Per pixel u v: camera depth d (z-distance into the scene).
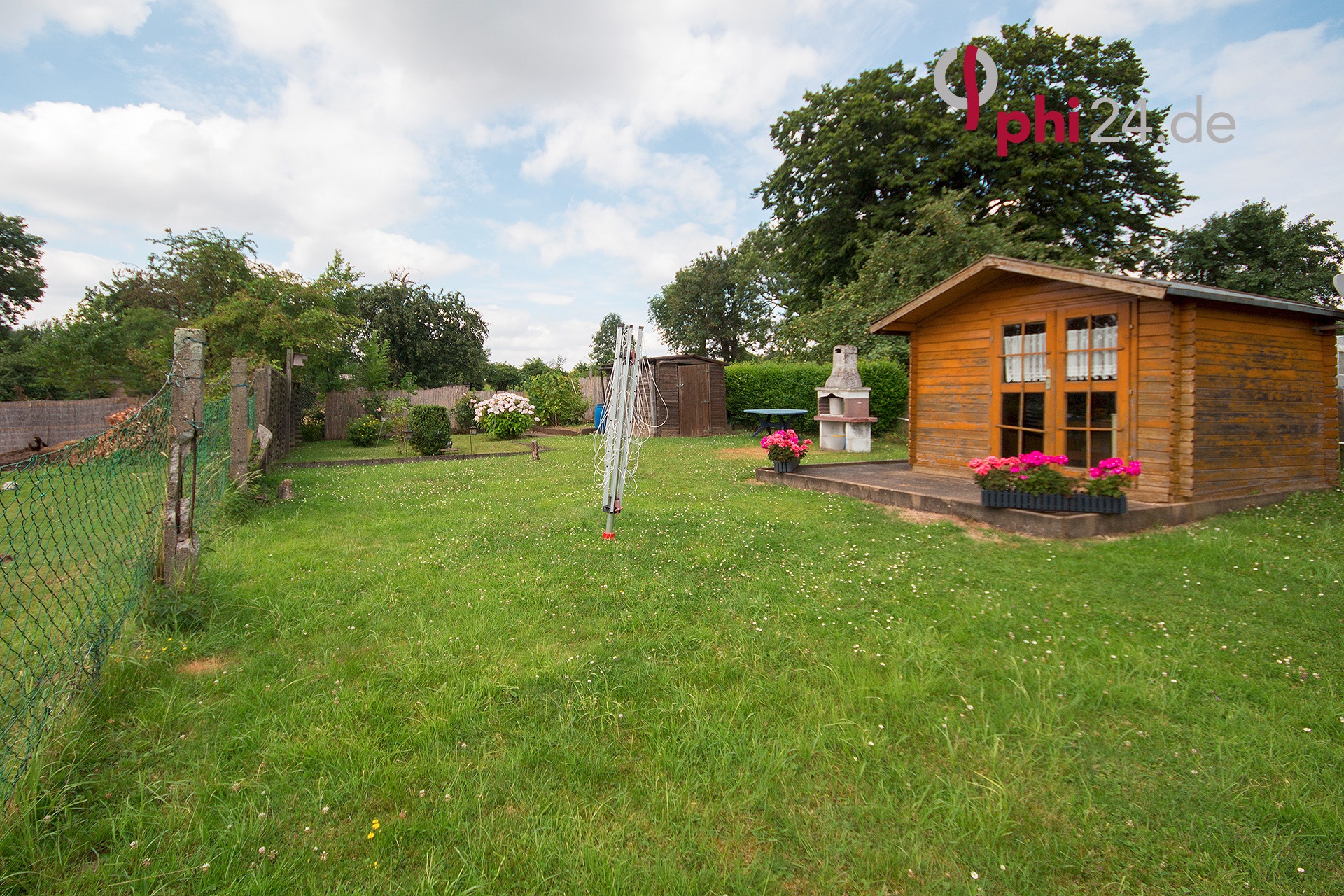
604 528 6.35
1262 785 2.24
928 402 9.64
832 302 20.66
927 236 18.77
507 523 6.68
